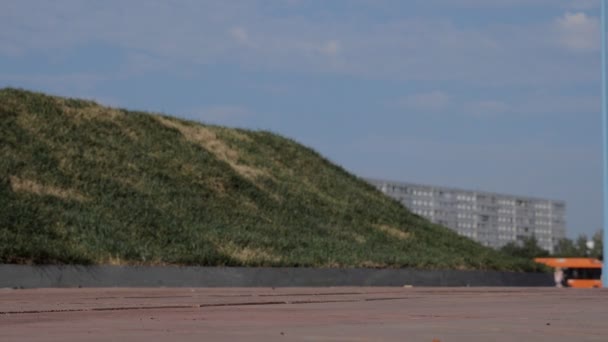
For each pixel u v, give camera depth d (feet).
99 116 116.16
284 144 140.26
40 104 110.52
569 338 19.99
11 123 100.78
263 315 30.37
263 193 115.14
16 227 72.95
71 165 96.27
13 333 21.49
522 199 421.59
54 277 67.00
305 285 86.07
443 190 382.83
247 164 123.85
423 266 101.81
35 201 82.02
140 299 45.88
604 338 20.07
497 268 116.26
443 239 126.21
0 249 65.46
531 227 424.05
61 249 69.92
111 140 109.91
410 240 119.55
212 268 78.33
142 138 115.75
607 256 99.19
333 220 116.16
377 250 106.42
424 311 34.04
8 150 92.99
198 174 111.14
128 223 85.66
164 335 20.57
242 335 20.53
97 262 71.41
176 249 81.30
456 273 104.37
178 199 100.37
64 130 105.91
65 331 22.16
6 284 63.98
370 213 124.98
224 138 130.93
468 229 392.68
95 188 92.94
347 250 100.48
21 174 87.71
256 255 86.63
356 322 26.22
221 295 53.16
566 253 370.94
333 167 142.92
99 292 57.72
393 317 29.35
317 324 25.12
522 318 28.94
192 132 127.54
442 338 19.81
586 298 52.29
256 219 104.94
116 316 29.60
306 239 101.60
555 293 64.39
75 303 40.32
